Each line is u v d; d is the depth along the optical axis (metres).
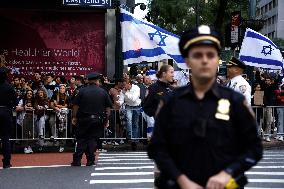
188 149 3.05
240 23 15.16
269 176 9.22
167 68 7.44
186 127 3.05
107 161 11.23
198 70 3.04
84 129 10.41
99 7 16.25
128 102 13.49
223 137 3.04
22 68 16.91
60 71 17.03
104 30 17.06
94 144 10.58
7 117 10.22
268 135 14.18
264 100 15.07
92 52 17.11
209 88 3.10
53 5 16.70
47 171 9.88
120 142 13.77
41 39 16.95
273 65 13.60
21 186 8.33
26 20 16.86
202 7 37.41
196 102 3.09
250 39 13.57
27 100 12.95
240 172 3.00
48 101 13.06
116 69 15.77
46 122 13.01
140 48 14.11
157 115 3.19
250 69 15.62
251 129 3.08
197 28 3.08
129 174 9.44
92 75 10.44
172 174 3.00
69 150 13.23
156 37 14.05
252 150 3.06
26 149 12.91
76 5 16.02
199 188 2.94
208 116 3.05
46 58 16.98
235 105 3.08
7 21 16.80
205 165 3.02
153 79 16.05
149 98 7.45
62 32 17.00
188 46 3.05
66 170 9.98
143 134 13.51
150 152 3.18
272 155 12.30
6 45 16.83
